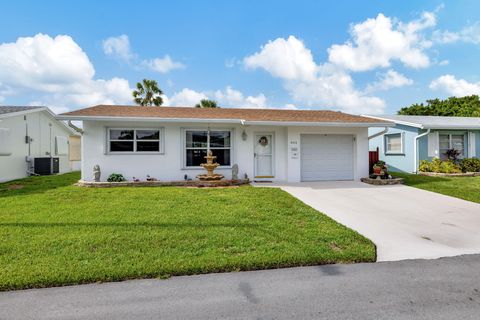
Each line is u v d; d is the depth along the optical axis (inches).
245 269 154.2
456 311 114.3
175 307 117.3
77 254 165.0
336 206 307.0
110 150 441.1
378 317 110.0
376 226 238.1
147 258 160.7
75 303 120.0
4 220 231.0
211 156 432.5
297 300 123.0
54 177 544.7
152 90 1189.1
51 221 228.5
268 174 490.6
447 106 1353.3
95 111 443.5
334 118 507.2
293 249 176.2
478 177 526.3
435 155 608.7
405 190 403.9
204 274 149.2
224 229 212.4
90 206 282.0
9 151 518.3
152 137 453.1
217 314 112.1
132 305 118.7
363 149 509.0
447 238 209.6
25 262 153.5
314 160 502.6
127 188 393.7
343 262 164.6
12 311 113.7
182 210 267.6
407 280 142.5
